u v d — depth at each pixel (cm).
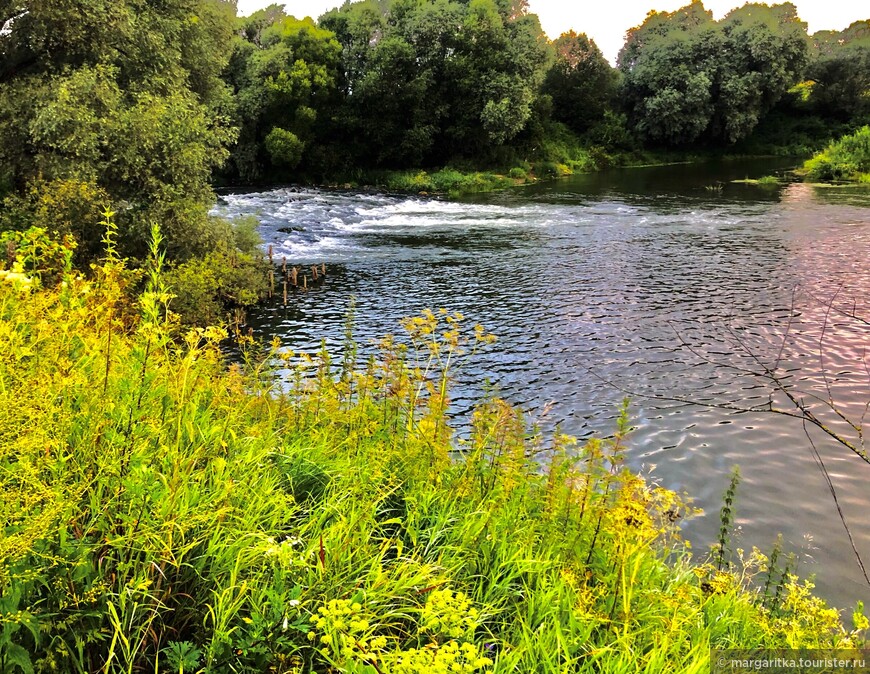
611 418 945
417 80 4500
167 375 307
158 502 244
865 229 2342
